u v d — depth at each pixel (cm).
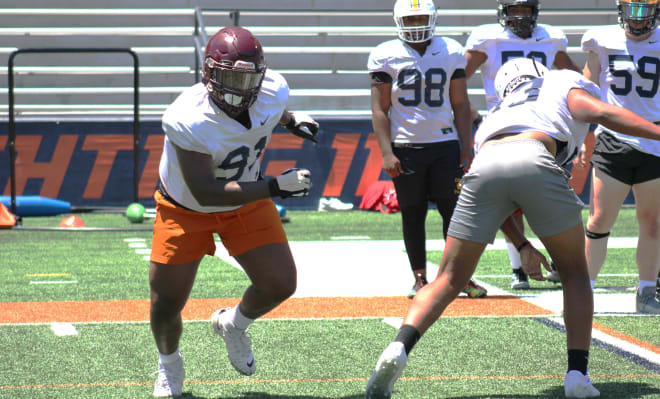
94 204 4738
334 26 5519
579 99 1257
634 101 1988
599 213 2012
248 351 1368
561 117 1265
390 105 2162
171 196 1232
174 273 1245
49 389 1323
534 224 1240
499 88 1349
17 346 1616
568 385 1247
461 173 2130
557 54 2316
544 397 1268
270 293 1274
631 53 1978
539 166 1212
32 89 5572
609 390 1291
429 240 3512
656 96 1986
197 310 1994
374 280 2470
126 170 4753
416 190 2134
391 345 1162
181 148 1148
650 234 1931
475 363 1481
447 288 1236
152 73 5491
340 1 5450
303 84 5500
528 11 2233
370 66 2153
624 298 2133
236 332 1345
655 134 1213
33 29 5356
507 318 1867
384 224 4184
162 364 1299
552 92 1282
